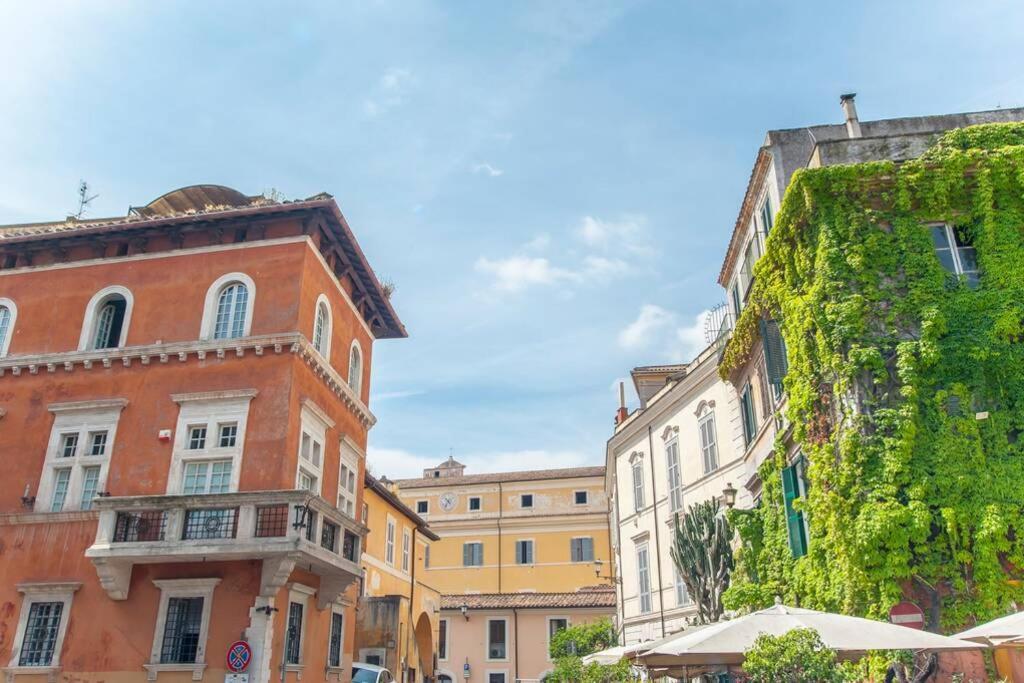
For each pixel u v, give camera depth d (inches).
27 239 869.8
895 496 574.2
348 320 978.1
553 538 2198.6
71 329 842.8
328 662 844.0
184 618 704.4
